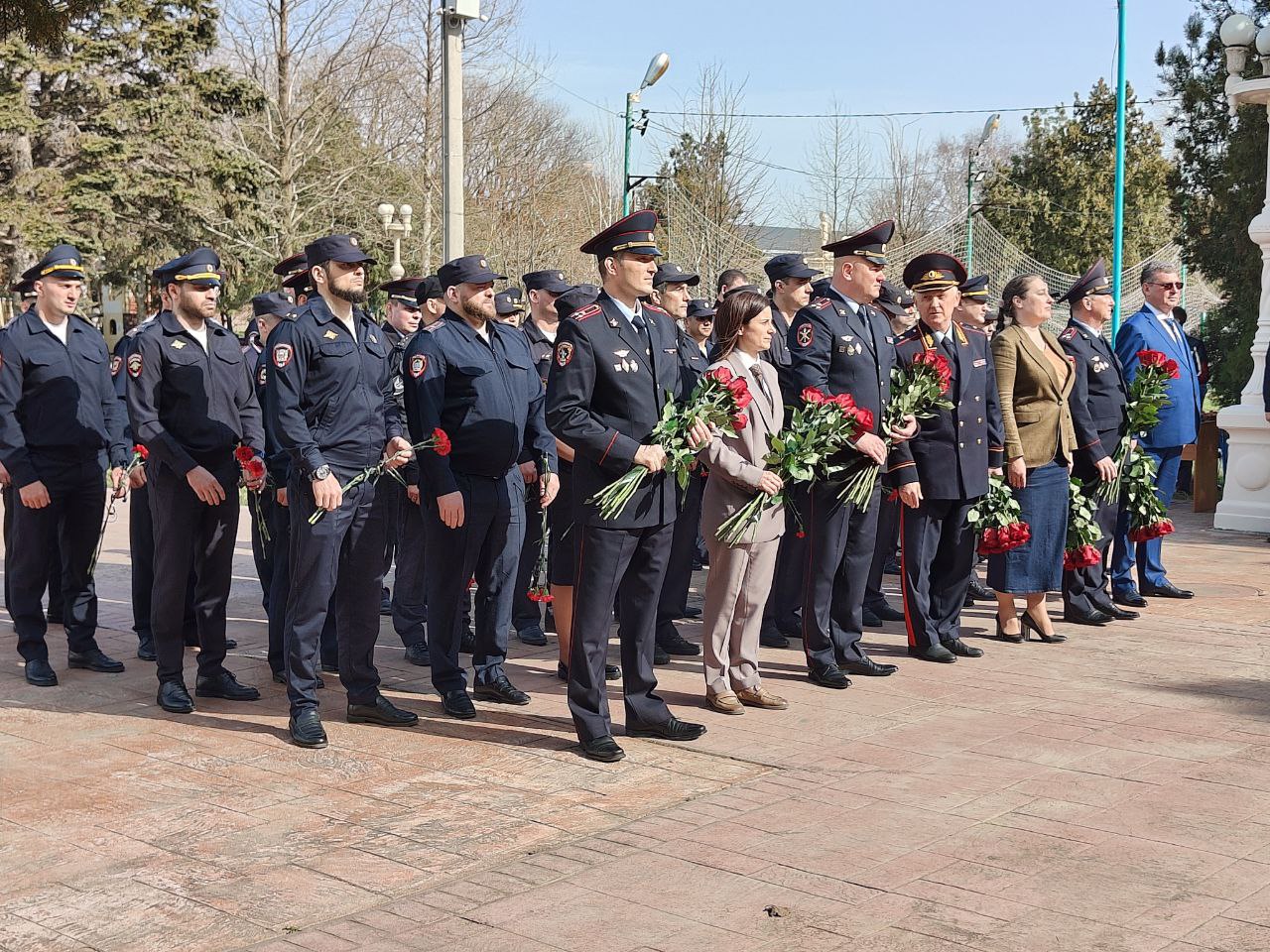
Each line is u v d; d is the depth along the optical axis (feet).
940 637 23.99
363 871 13.70
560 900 12.84
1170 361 27.30
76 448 22.85
